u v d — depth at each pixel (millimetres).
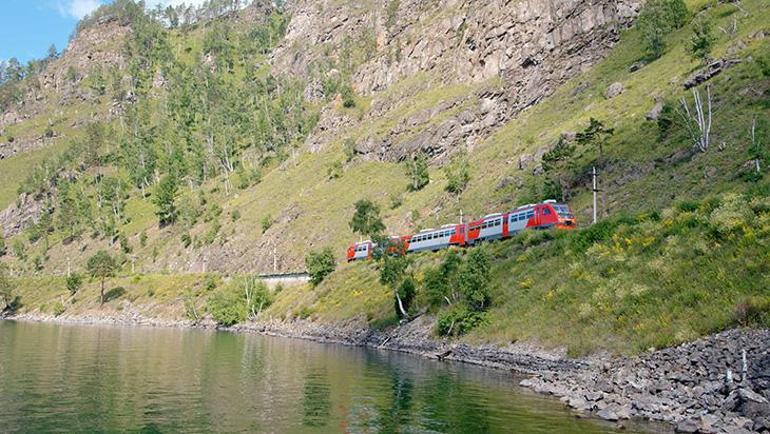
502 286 53594
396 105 170375
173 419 27000
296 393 33312
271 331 83312
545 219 63625
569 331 41688
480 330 49500
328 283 87188
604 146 82625
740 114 68375
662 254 42875
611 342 37562
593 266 47625
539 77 132375
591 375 33719
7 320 122562
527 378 37969
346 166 153250
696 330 33594
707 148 65688
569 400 29250
